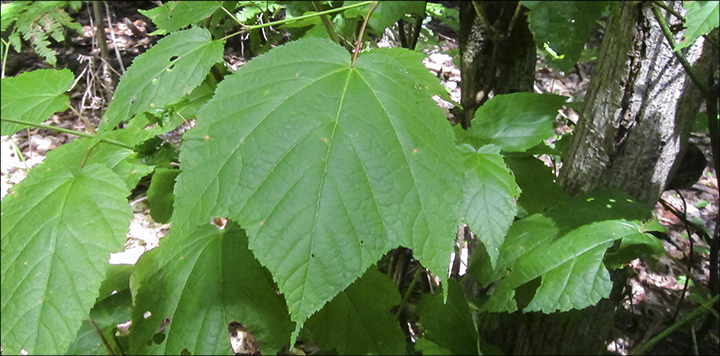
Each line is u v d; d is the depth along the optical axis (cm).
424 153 42
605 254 61
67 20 67
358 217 40
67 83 53
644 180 69
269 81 43
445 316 73
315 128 41
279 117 41
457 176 42
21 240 45
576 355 80
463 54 80
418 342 72
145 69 48
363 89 43
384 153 41
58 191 46
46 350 43
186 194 41
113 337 61
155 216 58
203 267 56
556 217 65
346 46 72
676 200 160
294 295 39
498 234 51
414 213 40
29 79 52
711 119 64
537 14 50
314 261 39
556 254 61
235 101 42
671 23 60
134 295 60
